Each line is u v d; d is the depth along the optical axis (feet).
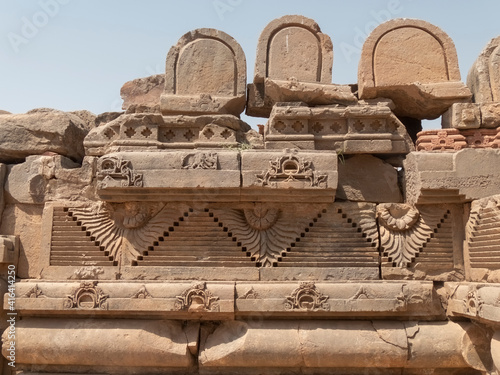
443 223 13.82
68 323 13.08
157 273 13.29
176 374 13.17
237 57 15.30
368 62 14.94
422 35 15.23
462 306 12.23
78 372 13.17
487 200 12.14
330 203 13.73
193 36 15.44
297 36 15.38
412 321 13.19
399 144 13.99
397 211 13.82
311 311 12.70
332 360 12.54
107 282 13.03
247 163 13.08
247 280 13.21
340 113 14.10
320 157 13.16
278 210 13.65
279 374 13.05
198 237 13.50
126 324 12.99
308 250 13.47
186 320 13.34
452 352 12.64
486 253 12.21
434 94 14.67
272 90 14.80
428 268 13.61
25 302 12.87
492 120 14.32
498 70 14.76
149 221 13.64
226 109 14.83
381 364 12.59
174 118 14.29
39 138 14.79
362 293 12.79
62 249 13.75
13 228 14.24
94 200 14.11
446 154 13.23
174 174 12.96
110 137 14.44
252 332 12.71
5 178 14.47
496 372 12.06
